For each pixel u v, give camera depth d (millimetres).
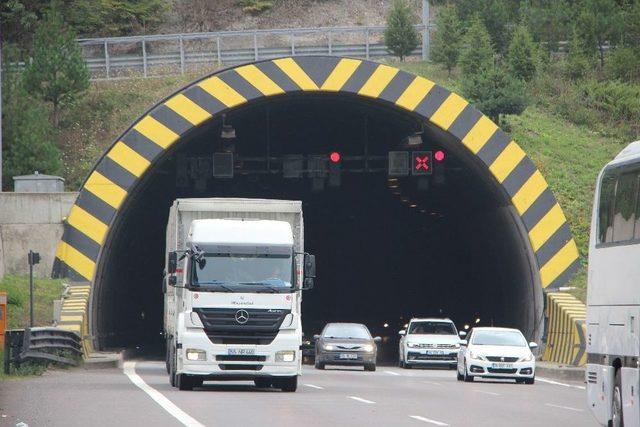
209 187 130500
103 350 105438
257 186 133625
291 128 118625
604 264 43625
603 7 142625
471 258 136375
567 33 142750
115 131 122812
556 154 116250
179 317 59938
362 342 96188
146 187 108688
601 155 117625
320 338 97625
